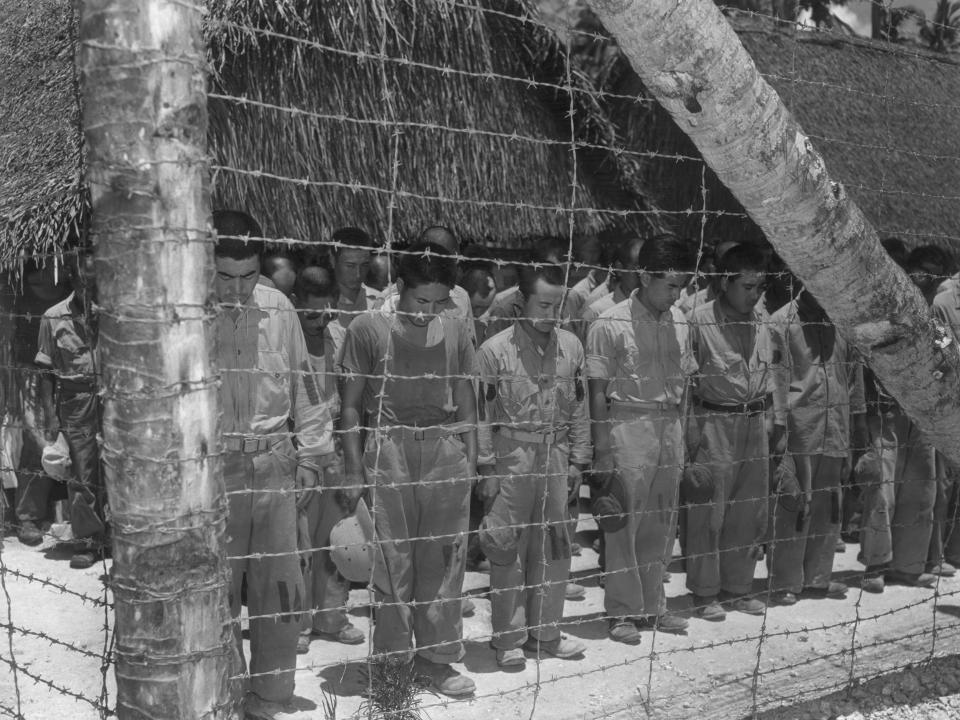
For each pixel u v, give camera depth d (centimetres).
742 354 470
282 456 336
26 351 574
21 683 382
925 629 437
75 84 214
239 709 226
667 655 427
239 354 327
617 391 432
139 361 201
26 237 520
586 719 355
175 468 205
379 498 371
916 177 839
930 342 315
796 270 300
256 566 342
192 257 203
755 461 479
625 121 757
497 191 675
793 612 489
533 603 421
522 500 408
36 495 571
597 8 247
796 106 815
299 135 586
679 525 514
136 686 212
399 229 626
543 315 398
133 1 192
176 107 197
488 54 660
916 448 521
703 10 249
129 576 209
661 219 749
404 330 369
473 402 384
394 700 339
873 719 360
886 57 930
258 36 551
